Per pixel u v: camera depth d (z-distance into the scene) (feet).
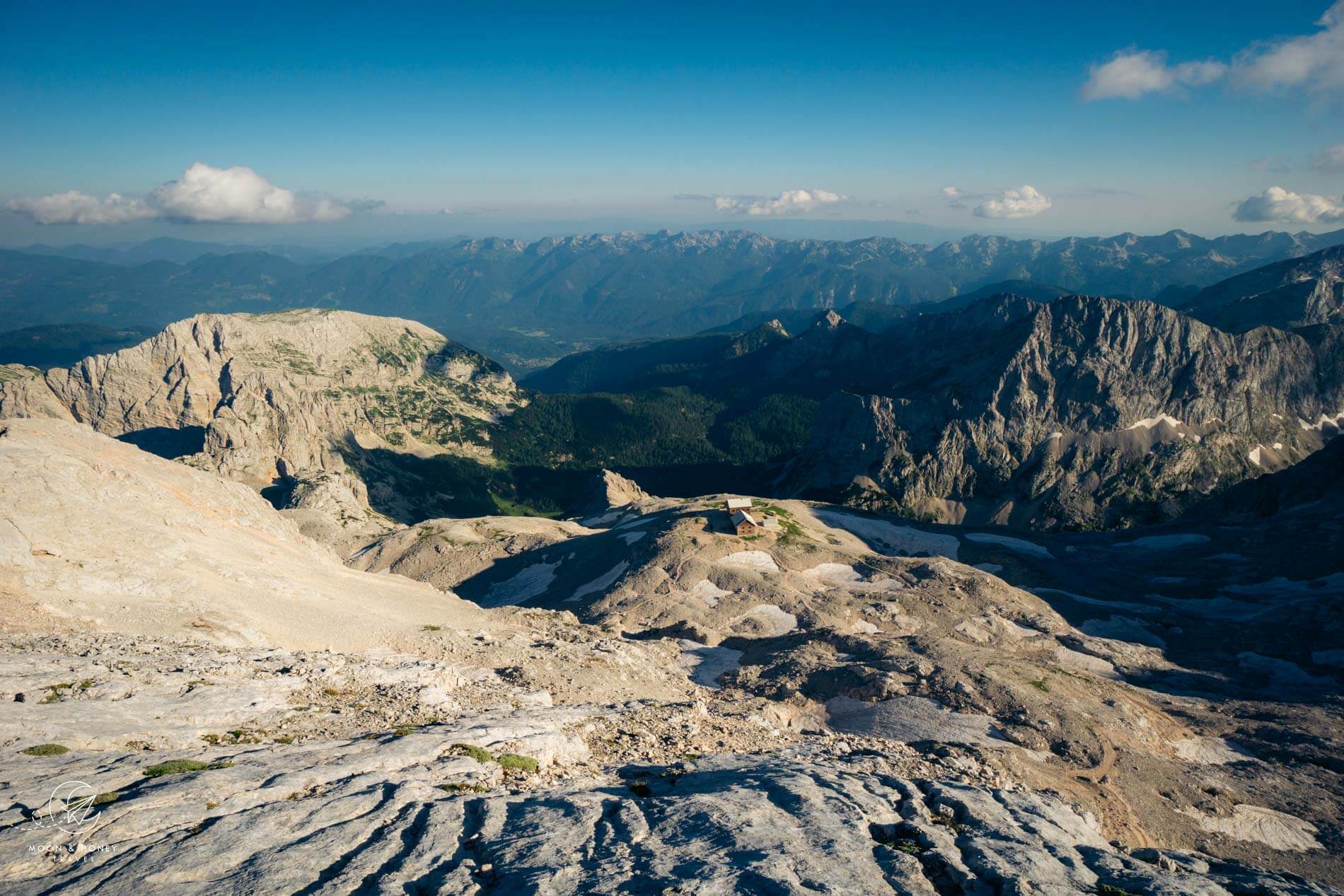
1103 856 104.22
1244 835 222.48
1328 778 262.88
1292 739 291.79
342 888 69.82
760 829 92.63
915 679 304.50
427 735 125.59
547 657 244.01
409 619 270.05
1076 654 416.46
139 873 69.00
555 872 74.59
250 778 94.84
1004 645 426.92
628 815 96.02
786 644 378.53
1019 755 245.04
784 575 524.52
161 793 85.10
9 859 68.64
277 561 279.90
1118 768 246.47
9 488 203.21
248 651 177.06
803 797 107.55
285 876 70.85
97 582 193.26
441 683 182.39
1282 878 111.96
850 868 83.30
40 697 118.01
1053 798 140.15
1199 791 242.17
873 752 192.13
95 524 214.69
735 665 356.59
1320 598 490.08
